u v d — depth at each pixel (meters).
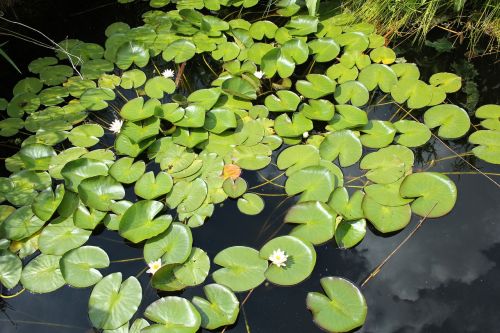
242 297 1.71
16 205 2.01
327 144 2.18
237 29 2.93
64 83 2.71
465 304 1.69
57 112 2.51
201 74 2.83
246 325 1.63
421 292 1.73
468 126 2.25
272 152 2.28
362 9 2.94
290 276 1.69
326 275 1.78
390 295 1.72
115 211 1.95
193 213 1.96
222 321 1.59
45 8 3.26
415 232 1.93
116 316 1.62
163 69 2.89
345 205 1.92
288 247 1.76
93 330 1.62
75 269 1.77
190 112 2.32
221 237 1.93
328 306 1.61
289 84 2.64
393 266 1.81
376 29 2.96
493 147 2.17
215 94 2.44
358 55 2.71
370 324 1.64
